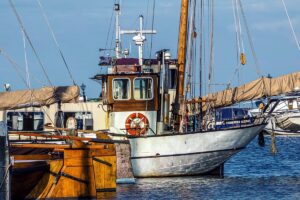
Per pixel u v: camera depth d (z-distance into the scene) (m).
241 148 47.78
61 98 47.00
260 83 47.00
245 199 39.03
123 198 38.81
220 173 48.28
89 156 38.56
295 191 42.03
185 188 42.75
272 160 67.81
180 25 50.03
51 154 38.75
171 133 46.69
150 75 48.53
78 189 38.31
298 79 46.31
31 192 38.00
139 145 46.53
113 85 48.31
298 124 48.38
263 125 48.06
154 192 41.03
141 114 48.41
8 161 31.77
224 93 48.03
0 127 31.58
